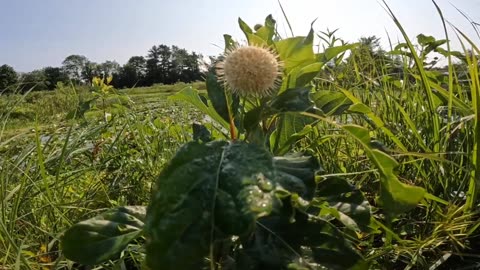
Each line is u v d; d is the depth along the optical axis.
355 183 1.81
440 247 1.46
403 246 1.35
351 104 1.30
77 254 1.07
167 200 0.88
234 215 0.83
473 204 1.43
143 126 2.89
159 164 2.39
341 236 1.04
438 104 2.03
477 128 1.35
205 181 0.88
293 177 0.97
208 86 1.24
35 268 1.51
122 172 2.36
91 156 2.59
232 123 1.22
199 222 0.85
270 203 0.84
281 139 1.35
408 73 2.32
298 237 1.04
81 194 2.19
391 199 1.05
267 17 1.38
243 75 1.05
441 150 1.64
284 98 1.10
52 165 2.30
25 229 1.86
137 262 1.59
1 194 1.73
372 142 1.21
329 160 1.89
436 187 1.63
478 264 1.35
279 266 0.99
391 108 2.02
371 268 1.36
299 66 1.27
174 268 0.83
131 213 1.16
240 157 0.92
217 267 1.04
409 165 1.77
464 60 2.30
